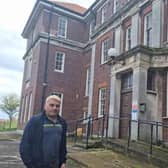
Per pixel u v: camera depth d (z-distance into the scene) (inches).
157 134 480.7
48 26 1004.6
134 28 667.4
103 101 788.6
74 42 1035.3
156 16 583.8
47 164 156.8
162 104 527.8
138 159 412.8
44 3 1004.6
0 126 2145.7
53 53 991.6
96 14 976.3
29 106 1011.3
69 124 957.8
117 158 421.1
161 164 371.9
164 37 559.5
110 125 624.1
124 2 772.0
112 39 771.4
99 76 826.2
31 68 1067.3
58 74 985.5
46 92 951.0
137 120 478.0
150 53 534.0
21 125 1109.1
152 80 546.6
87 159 405.1
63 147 169.8
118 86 628.4
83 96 973.2
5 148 559.5
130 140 494.9
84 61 1024.2
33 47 1078.4
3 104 2320.4
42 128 160.1
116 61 621.0
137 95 515.2
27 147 156.3
